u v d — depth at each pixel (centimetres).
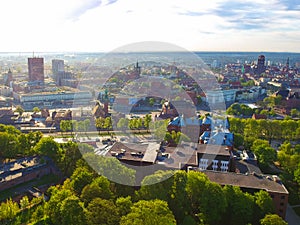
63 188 8806
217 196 7925
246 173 10106
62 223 6844
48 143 11869
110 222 6538
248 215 8081
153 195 7481
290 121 17412
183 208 7912
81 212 6756
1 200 9244
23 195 9662
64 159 11044
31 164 11294
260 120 17388
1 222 8012
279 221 7388
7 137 12088
